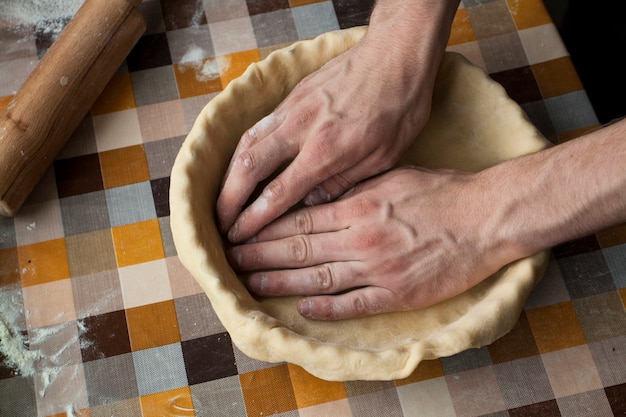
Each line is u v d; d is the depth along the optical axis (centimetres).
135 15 157
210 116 140
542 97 165
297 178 133
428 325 136
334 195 140
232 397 142
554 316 148
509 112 146
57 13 170
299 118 135
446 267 131
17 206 150
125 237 153
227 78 165
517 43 169
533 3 172
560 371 145
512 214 128
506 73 166
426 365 145
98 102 162
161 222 154
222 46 168
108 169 158
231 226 138
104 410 142
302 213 136
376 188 136
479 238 130
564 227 125
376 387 143
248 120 146
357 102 134
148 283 150
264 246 135
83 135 160
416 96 136
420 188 134
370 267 132
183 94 164
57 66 150
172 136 161
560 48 168
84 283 150
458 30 170
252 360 145
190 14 170
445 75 149
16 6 170
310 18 171
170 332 147
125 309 148
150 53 166
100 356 145
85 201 156
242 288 134
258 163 134
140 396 143
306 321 136
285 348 125
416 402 142
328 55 147
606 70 183
